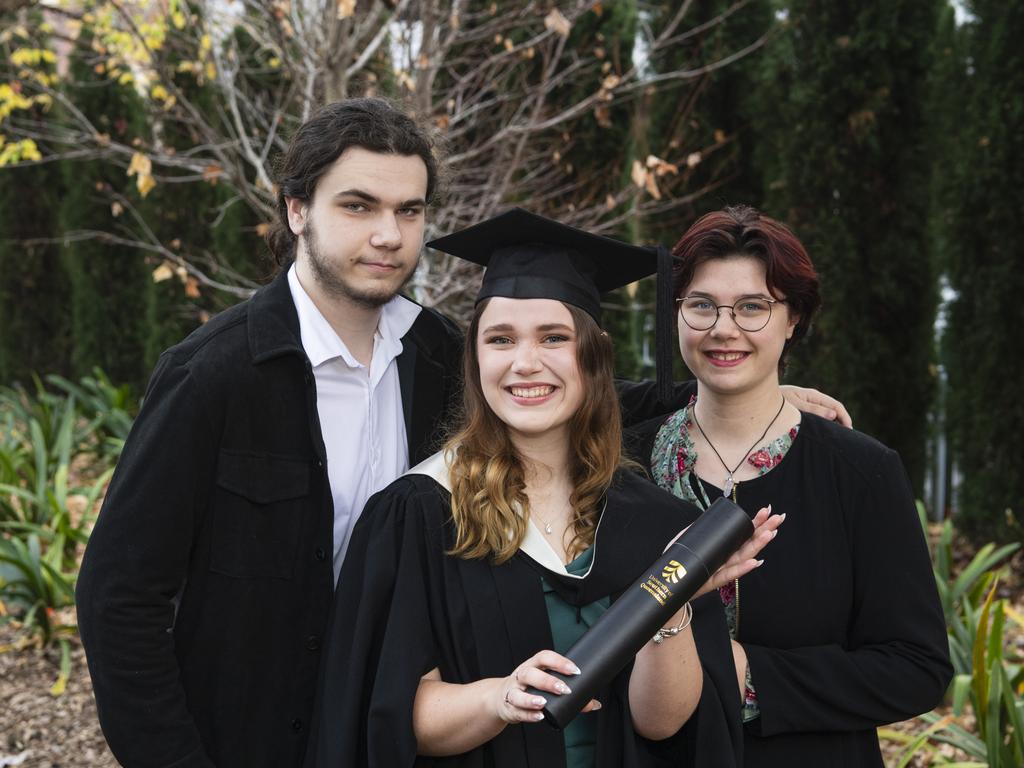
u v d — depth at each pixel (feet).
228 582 6.13
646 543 5.93
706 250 6.17
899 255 16.65
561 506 6.12
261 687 6.23
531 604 5.72
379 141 6.13
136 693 5.85
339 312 6.52
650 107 19.44
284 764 6.28
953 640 11.43
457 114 15.06
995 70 15.70
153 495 5.88
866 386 16.85
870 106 16.22
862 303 16.80
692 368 6.38
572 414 6.00
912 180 16.65
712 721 5.61
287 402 6.28
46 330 29.81
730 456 6.45
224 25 17.20
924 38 16.31
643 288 20.24
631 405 7.59
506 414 5.86
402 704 5.42
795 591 6.11
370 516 6.07
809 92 16.58
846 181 16.66
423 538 5.92
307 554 6.31
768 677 5.90
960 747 9.83
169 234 24.79
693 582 5.05
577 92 17.49
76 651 14.19
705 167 19.11
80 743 11.87
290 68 13.67
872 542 6.17
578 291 6.10
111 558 5.86
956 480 19.61
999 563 16.20
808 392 7.16
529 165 18.01
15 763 11.44
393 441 6.84
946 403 17.37
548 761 5.59
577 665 4.87
